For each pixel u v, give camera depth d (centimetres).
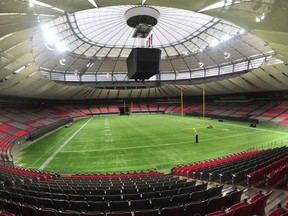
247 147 1905
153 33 3072
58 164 1574
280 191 711
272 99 3966
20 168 1374
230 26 2684
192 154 1728
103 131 2967
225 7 1027
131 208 577
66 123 4006
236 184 823
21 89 2656
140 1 1000
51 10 1045
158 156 1702
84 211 546
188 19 2572
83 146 2098
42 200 597
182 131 2786
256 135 2431
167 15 2414
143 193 664
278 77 2772
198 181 964
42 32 2214
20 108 3766
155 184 838
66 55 3500
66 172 1402
